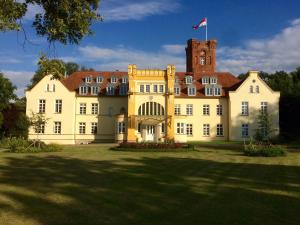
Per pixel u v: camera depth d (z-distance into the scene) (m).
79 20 17.53
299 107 79.75
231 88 78.12
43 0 17.30
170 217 13.68
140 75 71.62
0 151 45.88
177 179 22.41
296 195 17.59
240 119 74.50
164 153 44.34
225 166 30.06
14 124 73.19
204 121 76.75
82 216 13.80
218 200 16.45
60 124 74.50
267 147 41.75
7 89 74.56
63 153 42.75
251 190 18.84
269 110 74.31
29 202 15.95
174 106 75.06
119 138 71.88
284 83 91.12
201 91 78.12
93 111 76.75
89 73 81.69
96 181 21.41
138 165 30.27
